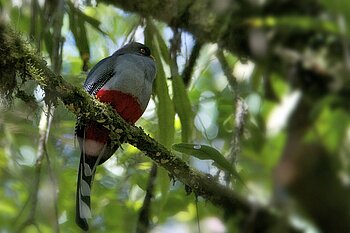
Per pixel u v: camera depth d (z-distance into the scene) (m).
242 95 10.90
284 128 11.15
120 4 10.55
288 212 9.89
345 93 10.67
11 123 10.00
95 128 8.30
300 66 10.88
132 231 11.09
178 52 10.43
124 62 9.41
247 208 9.34
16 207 11.10
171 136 9.70
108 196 11.34
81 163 8.55
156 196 11.02
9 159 10.85
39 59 7.42
